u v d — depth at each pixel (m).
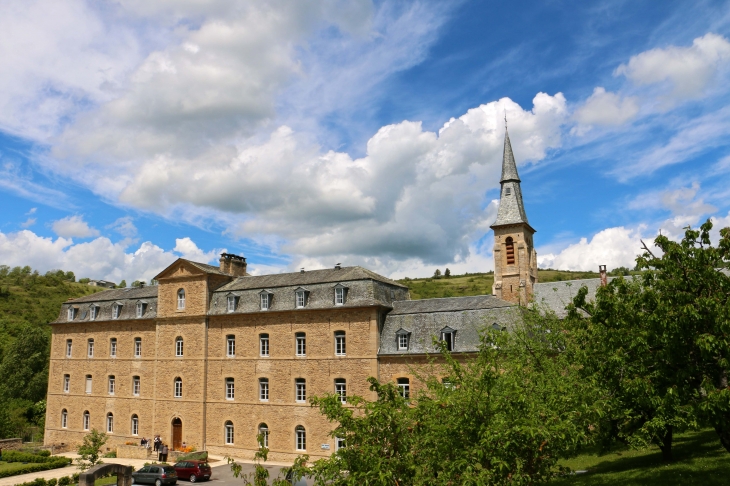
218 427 47.62
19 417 65.25
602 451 29.91
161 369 51.19
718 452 24.73
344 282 44.41
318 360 44.19
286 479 13.93
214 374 48.59
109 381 55.47
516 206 59.97
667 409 19.02
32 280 145.25
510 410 13.66
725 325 16.97
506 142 62.75
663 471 22.38
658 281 19.95
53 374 59.53
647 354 19.47
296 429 44.41
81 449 41.41
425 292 125.62
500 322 39.03
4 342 95.75
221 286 51.34
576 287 53.78
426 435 13.34
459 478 12.88
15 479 42.03
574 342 24.97
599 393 18.83
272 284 48.09
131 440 52.53
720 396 17.03
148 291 56.44
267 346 46.81
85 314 58.62
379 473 12.10
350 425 13.72
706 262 18.75
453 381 16.02
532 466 14.49
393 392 14.69
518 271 58.16
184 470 39.00
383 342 42.59
